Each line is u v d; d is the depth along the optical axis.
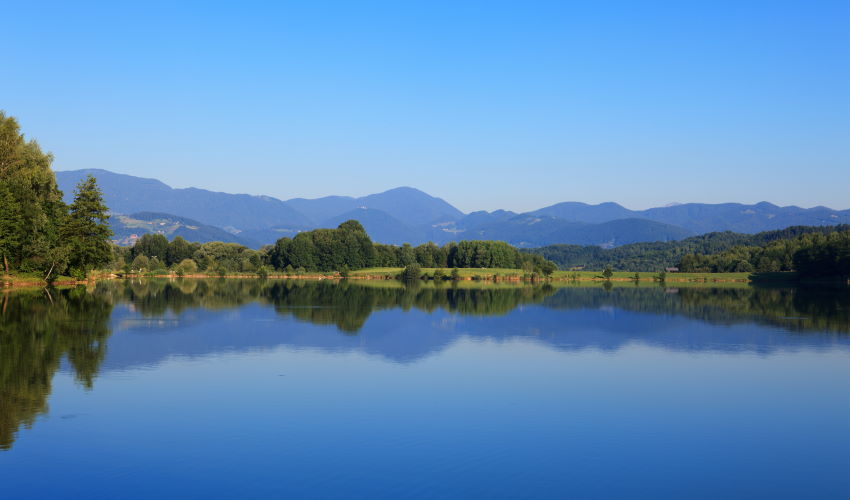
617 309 96.69
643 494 23.92
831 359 51.56
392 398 36.97
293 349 53.38
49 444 28.09
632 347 57.19
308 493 23.41
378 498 23.05
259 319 74.94
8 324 64.19
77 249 121.94
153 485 23.88
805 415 34.62
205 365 45.72
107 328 63.25
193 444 28.34
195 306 90.69
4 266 108.69
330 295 121.94
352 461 26.62
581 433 30.95
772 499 23.67
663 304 108.38
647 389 40.28
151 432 29.95
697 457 27.88
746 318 83.12
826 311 93.62
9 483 23.88
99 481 24.19
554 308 97.56
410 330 67.00
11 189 102.06
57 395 36.25
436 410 34.47
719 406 36.28
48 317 70.75
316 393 37.84
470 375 43.88
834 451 28.88
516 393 38.72
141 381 40.12
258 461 26.45
